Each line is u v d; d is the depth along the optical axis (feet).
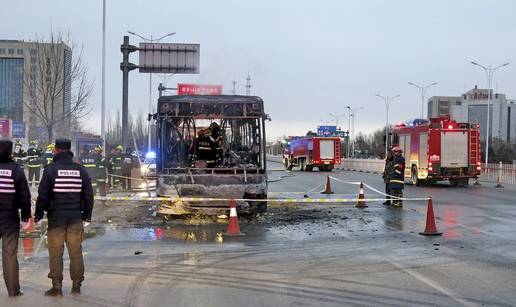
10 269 22.16
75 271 22.88
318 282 24.98
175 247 33.88
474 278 25.81
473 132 88.69
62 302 21.61
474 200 65.10
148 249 33.22
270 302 21.71
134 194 71.46
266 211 51.88
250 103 49.49
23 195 22.34
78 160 61.67
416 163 91.66
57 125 132.16
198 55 97.60
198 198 46.09
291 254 31.71
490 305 21.34
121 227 42.27
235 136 51.11
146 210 53.36
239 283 24.77
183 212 48.03
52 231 22.53
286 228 42.09
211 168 47.39
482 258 30.60
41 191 22.43
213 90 95.14
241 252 32.27
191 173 46.91
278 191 79.25
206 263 29.14
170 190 46.47
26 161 84.58
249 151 50.08
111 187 78.13
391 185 57.47
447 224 44.45
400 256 31.17
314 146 156.25
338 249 33.35
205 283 24.77
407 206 58.18
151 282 24.93
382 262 29.48
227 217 47.91
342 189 83.10
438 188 86.02
